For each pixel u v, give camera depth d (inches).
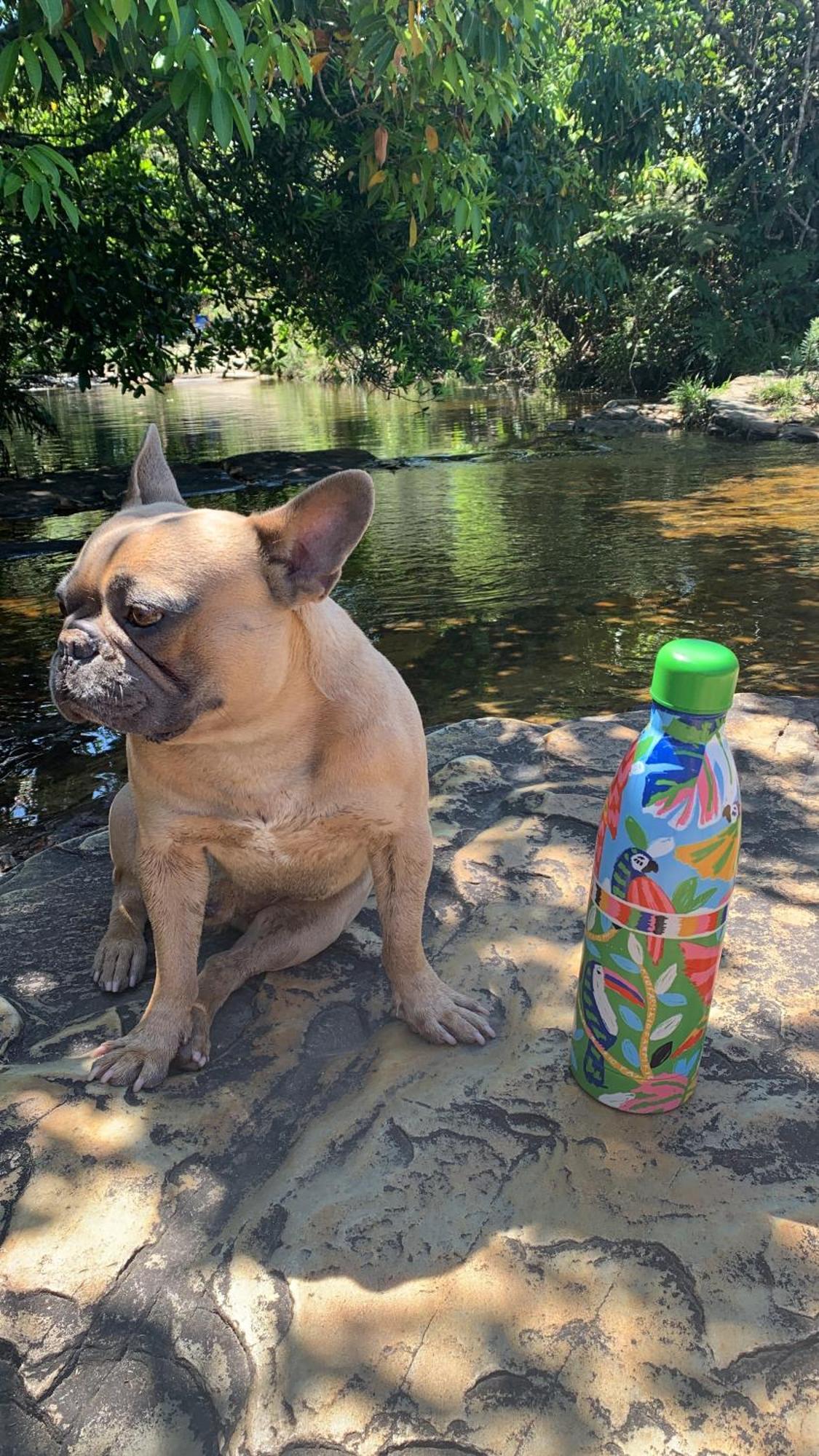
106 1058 22.4
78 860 33.3
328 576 19.6
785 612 68.2
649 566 81.2
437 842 31.8
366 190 80.4
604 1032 20.0
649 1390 15.4
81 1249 18.1
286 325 110.8
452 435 165.2
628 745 38.3
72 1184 19.5
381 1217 18.3
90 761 49.7
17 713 55.5
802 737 38.6
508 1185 18.9
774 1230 17.9
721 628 65.7
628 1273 17.1
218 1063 22.9
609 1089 20.4
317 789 21.4
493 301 211.6
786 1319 16.4
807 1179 19.0
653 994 19.2
